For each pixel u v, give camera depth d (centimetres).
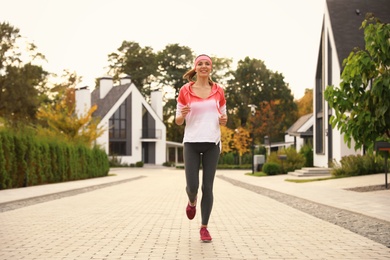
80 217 908
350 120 1288
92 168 3012
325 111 2966
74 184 2136
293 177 2545
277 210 1036
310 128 4262
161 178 3045
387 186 1534
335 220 873
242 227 773
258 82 7094
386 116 1230
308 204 1170
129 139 5859
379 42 1198
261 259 519
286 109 7112
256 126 6009
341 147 2609
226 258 523
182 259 518
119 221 848
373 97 1235
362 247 592
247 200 1300
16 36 4388
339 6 2930
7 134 1850
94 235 687
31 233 707
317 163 3186
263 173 3112
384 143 1381
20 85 4334
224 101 625
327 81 2947
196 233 707
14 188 1827
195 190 610
